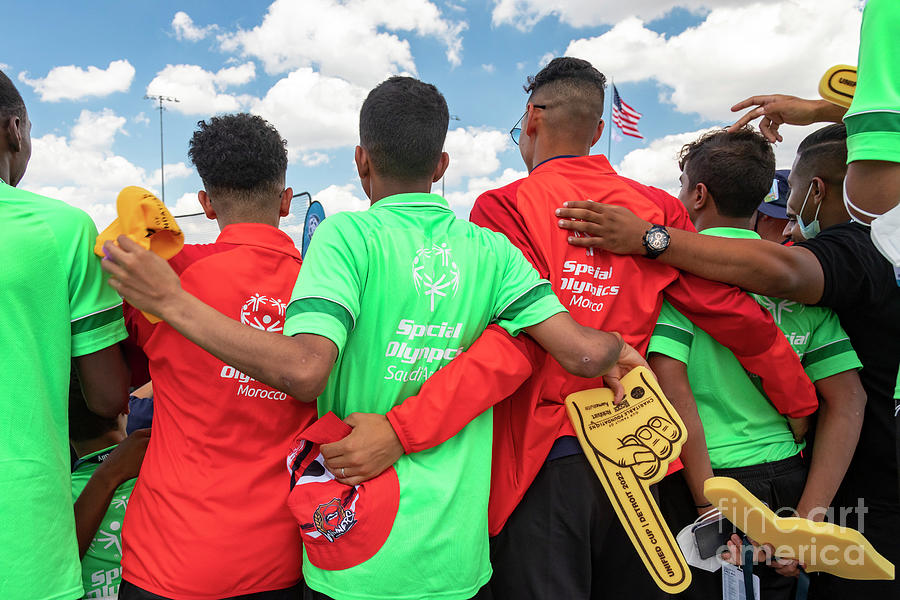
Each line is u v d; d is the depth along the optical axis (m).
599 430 1.49
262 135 1.58
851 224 1.72
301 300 1.18
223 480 1.35
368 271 1.28
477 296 1.35
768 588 1.75
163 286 1.14
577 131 1.76
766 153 1.80
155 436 1.43
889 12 1.36
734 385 1.73
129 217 1.19
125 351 1.56
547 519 1.51
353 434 1.21
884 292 1.62
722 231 1.79
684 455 1.66
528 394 1.51
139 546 1.37
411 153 1.40
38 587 1.20
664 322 1.67
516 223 1.63
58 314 1.29
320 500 1.20
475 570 1.31
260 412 1.38
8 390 1.20
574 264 1.57
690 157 1.92
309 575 1.29
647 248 1.54
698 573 1.76
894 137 1.34
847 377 1.71
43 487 1.23
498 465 1.55
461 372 1.28
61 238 1.29
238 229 1.51
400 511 1.24
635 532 1.47
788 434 1.77
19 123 1.39
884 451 1.69
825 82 1.61
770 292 1.58
